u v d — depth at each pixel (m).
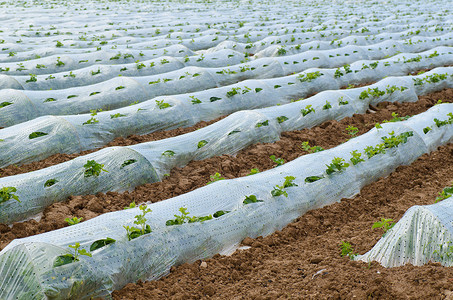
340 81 15.29
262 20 28.66
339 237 8.07
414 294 6.87
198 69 14.55
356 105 12.37
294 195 8.52
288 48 19.45
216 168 9.60
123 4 35.00
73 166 8.79
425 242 7.33
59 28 24.36
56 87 13.70
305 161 9.10
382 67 16.61
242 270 7.59
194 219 7.83
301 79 14.08
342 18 29.75
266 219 8.20
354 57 18.72
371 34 25.02
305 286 7.19
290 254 7.82
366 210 8.68
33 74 14.00
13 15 27.19
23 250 7.00
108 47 19.09
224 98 12.38
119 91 12.52
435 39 22.25
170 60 16.20
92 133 10.20
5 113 10.79
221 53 17.69
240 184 8.43
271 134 10.49
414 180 9.38
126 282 7.30
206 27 25.09
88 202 8.57
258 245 7.95
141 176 9.07
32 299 6.82
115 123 10.48
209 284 7.34
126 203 8.68
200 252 7.73
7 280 6.90
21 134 9.66
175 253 7.58
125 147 9.20
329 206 8.70
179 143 9.77
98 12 30.17
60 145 9.81
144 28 25.31
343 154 9.34
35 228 8.05
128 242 7.40
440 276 7.03
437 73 15.27
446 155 10.06
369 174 9.22
